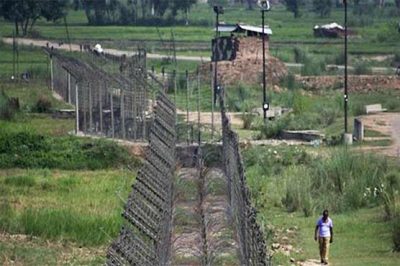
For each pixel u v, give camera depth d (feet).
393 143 519.19
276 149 490.49
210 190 374.02
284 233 342.03
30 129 563.89
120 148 493.36
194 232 304.50
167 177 366.02
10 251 304.71
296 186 394.32
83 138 519.19
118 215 339.36
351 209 380.99
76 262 295.07
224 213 325.01
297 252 314.96
